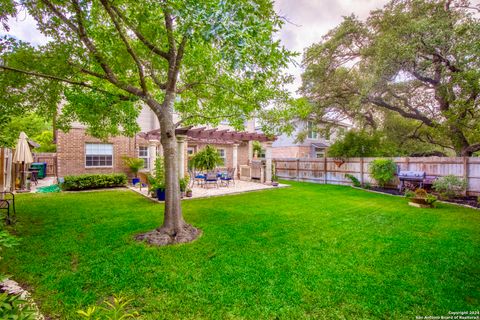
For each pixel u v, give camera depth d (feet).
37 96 14.39
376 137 40.52
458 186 26.43
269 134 19.45
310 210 20.18
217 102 19.30
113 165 35.96
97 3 12.79
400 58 30.07
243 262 10.28
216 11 8.81
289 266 9.94
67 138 32.68
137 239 12.99
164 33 13.05
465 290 8.28
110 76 13.28
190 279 8.86
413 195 25.90
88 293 7.97
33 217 16.79
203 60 16.51
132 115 17.69
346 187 36.76
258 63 11.30
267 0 11.32
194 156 37.01
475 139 31.32
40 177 41.06
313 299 7.69
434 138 42.11
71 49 12.87
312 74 41.01
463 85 25.54
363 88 34.99
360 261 10.44
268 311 7.13
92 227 14.83
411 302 7.59
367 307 7.33
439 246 12.19
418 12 31.83
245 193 29.71
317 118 46.39
